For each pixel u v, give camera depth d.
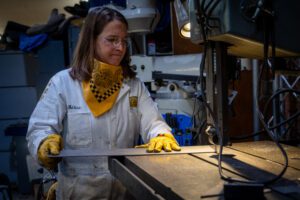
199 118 2.17
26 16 6.23
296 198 0.74
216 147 1.26
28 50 4.30
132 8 2.42
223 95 1.17
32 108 4.30
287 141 1.49
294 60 1.39
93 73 1.55
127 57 1.67
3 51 4.22
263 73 1.08
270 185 0.83
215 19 1.01
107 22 1.50
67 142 1.56
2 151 4.29
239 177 0.90
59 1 5.52
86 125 1.55
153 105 1.67
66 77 1.59
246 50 1.21
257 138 2.05
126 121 1.61
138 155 1.19
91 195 1.55
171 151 1.25
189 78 2.27
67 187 1.55
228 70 1.27
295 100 2.56
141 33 2.54
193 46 2.62
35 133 1.44
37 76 4.41
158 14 2.50
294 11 1.08
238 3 0.97
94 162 1.54
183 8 1.37
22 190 4.05
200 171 0.96
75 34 4.27
